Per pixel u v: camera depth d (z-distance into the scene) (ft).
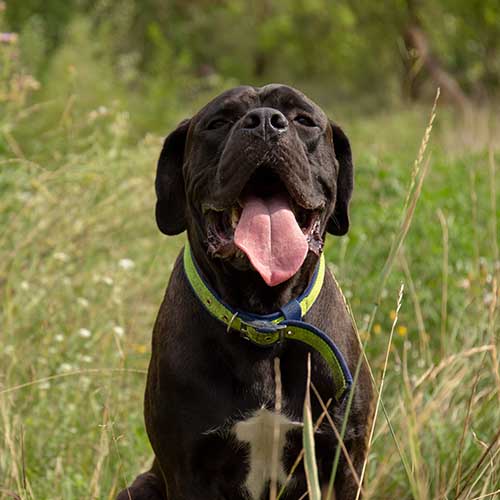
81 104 42.39
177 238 28.48
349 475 15.98
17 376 21.13
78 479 18.58
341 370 15.14
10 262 23.54
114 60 61.05
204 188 15.85
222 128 16.03
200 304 15.81
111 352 22.86
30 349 21.88
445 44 86.79
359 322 23.17
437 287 23.90
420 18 88.74
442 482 16.94
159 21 96.27
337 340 16.47
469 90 82.94
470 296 23.16
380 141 48.24
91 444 19.66
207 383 15.55
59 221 25.38
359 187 29.91
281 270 14.65
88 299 24.67
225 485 16.25
